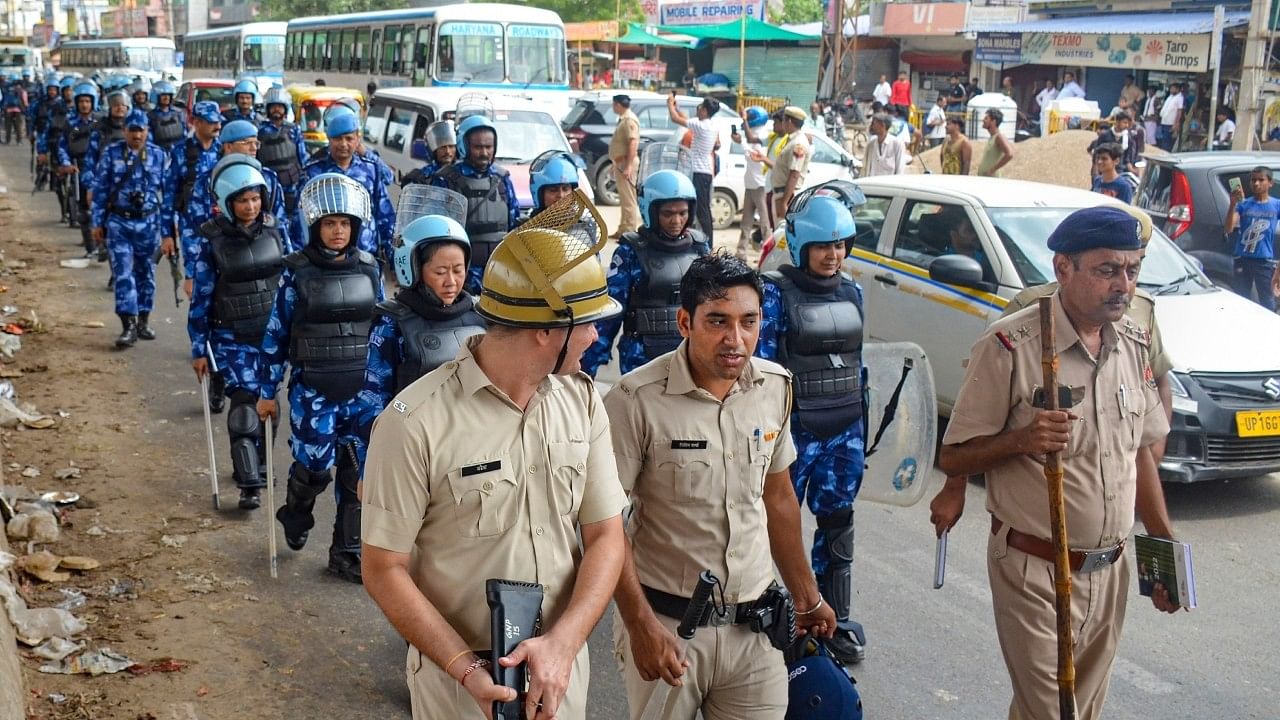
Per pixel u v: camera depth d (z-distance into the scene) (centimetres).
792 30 3812
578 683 274
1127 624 550
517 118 1429
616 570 272
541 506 264
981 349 358
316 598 559
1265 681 499
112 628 518
